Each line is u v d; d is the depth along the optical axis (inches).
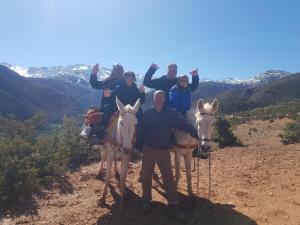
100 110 141.0
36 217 121.7
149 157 120.1
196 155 131.7
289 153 221.5
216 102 117.7
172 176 120.1
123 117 115.0
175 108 132.0
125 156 120.3
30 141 184.7
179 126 119.2
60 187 150.4
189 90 135.0
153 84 142.2
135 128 116.9
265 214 121.5
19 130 190.5
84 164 192.2
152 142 119.2
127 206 126.9
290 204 132.2
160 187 145.5
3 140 166.7
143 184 121.3
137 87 138.8
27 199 136.6
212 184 153.2
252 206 128.2
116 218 118.2
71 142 196.2
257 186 153.9
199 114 118.9
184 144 122.3
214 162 200.2
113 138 123.1
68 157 190.1
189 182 131.7
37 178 148.0
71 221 117.2
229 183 156.4
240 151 233.0
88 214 121.6
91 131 135.3
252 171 178.5
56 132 203.5
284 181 161.9
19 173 139.0
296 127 376.2
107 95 133.1
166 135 119.2
